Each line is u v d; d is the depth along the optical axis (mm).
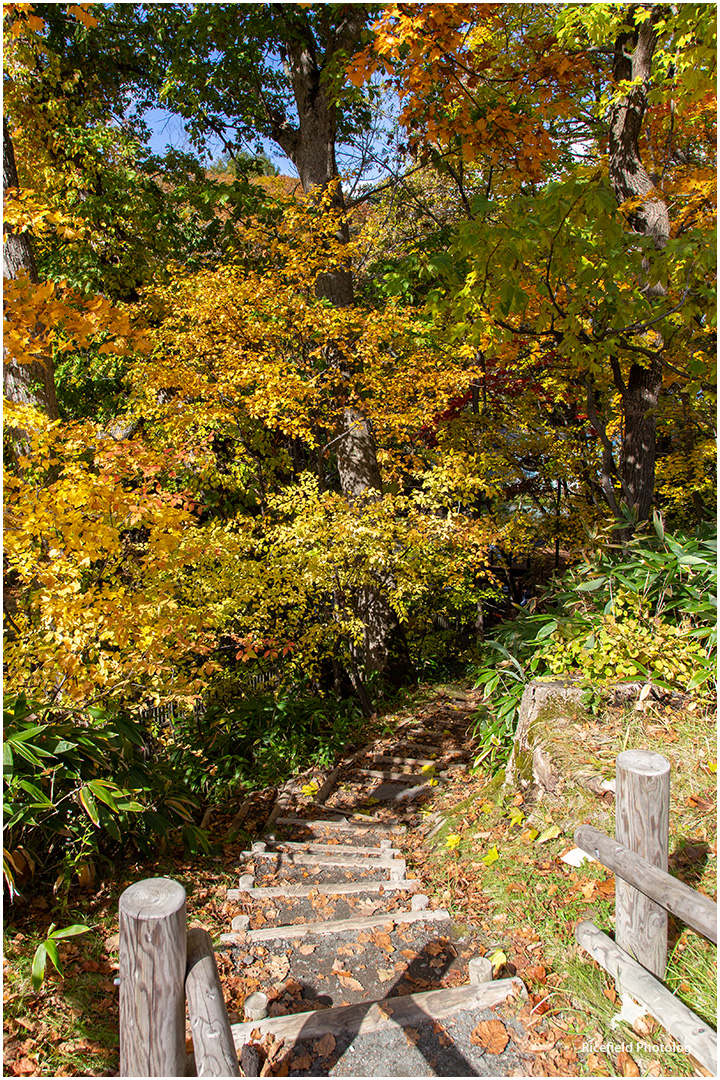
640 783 2396
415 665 9500
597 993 2498
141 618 3857
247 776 5984
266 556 6910
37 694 3926
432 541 7168
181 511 3830
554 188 4234
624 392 6688
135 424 7566
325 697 8375
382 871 4109
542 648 5074
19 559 3549
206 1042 1666
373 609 8969
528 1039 2373
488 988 2611
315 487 7113
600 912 2908
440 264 4445
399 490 8664
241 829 4953
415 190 11922
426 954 3066
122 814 3668
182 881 3898
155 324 9352
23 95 9586
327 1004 2846
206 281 7250
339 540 6652
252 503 9805
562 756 3898
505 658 5746
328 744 6496
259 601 6652
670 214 7109
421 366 7730
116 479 3693
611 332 5184
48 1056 2383
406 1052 2373
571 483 11828
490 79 6273
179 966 1780
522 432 9953
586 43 6461
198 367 7648
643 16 5422
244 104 10680
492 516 9133
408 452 9078
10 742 3248
